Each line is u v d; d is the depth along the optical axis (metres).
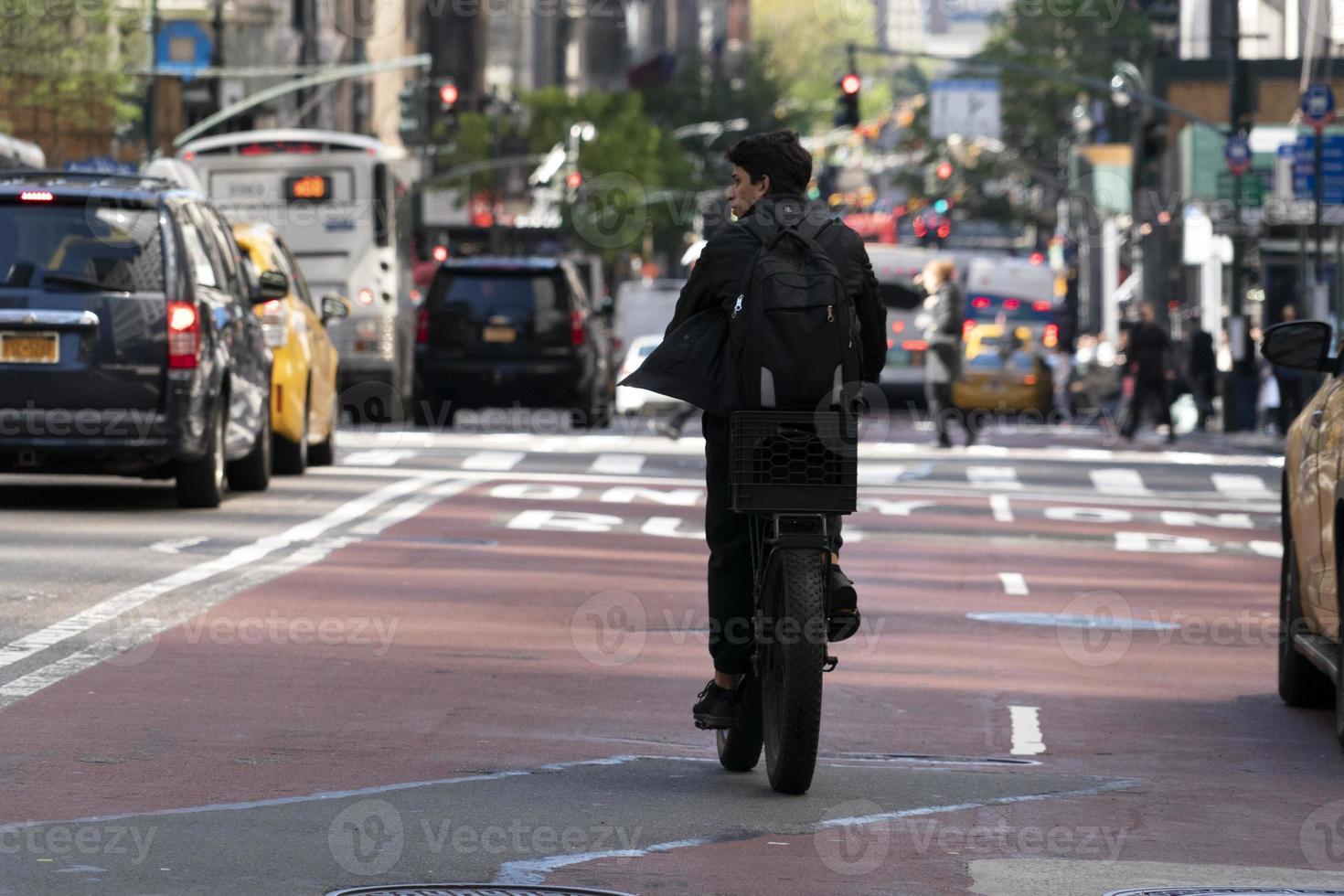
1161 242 174.75
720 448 19.80
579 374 89.38
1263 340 25.61
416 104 135.88
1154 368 97.06
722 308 19.75
